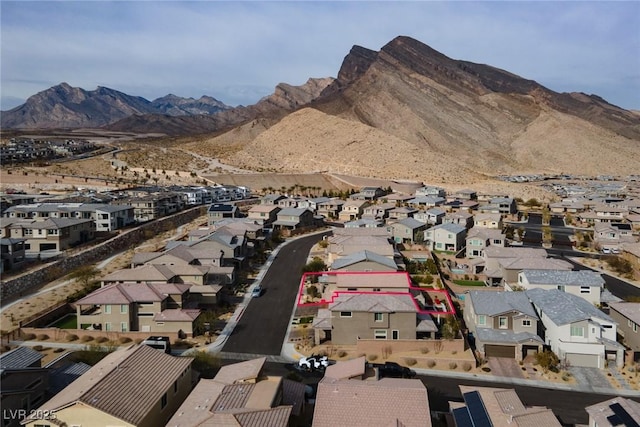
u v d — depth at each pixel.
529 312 50.25
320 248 95.00
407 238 97.69
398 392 32.81
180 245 77.44
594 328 46.88
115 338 52.62
